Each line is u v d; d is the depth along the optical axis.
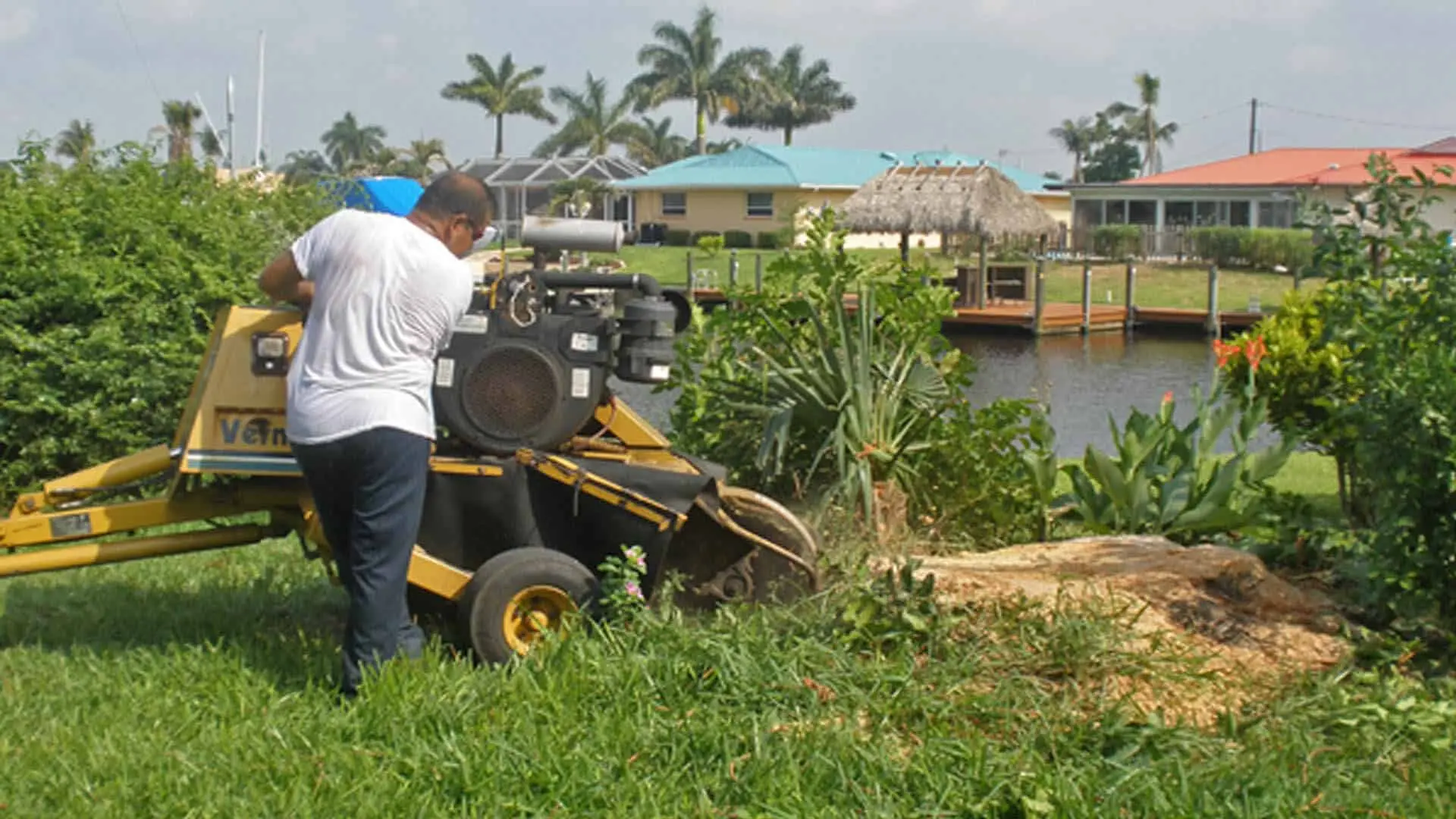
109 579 7.21
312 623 6.40
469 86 83.62
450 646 5.73
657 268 46.53
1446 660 5.84
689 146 92.62
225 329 5.77
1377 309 6.69
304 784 4.34
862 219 37.97
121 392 9.97
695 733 4.72
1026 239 40.03
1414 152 41.88
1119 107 93.44
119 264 10.15
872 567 6.54
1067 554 6.93
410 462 5.22
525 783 4.41
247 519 8.93
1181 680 5.44
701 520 6.27
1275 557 7.48
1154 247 49.12
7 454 10.12
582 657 5.25
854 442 8.23
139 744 4.65
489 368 5.78
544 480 5.86
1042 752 4.81
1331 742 5.03
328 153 101.12
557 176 67.62
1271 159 54.44
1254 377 9.10
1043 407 8.94
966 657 5.40
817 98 84.31
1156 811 4.32
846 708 5.04
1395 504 6.02
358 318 5.20
